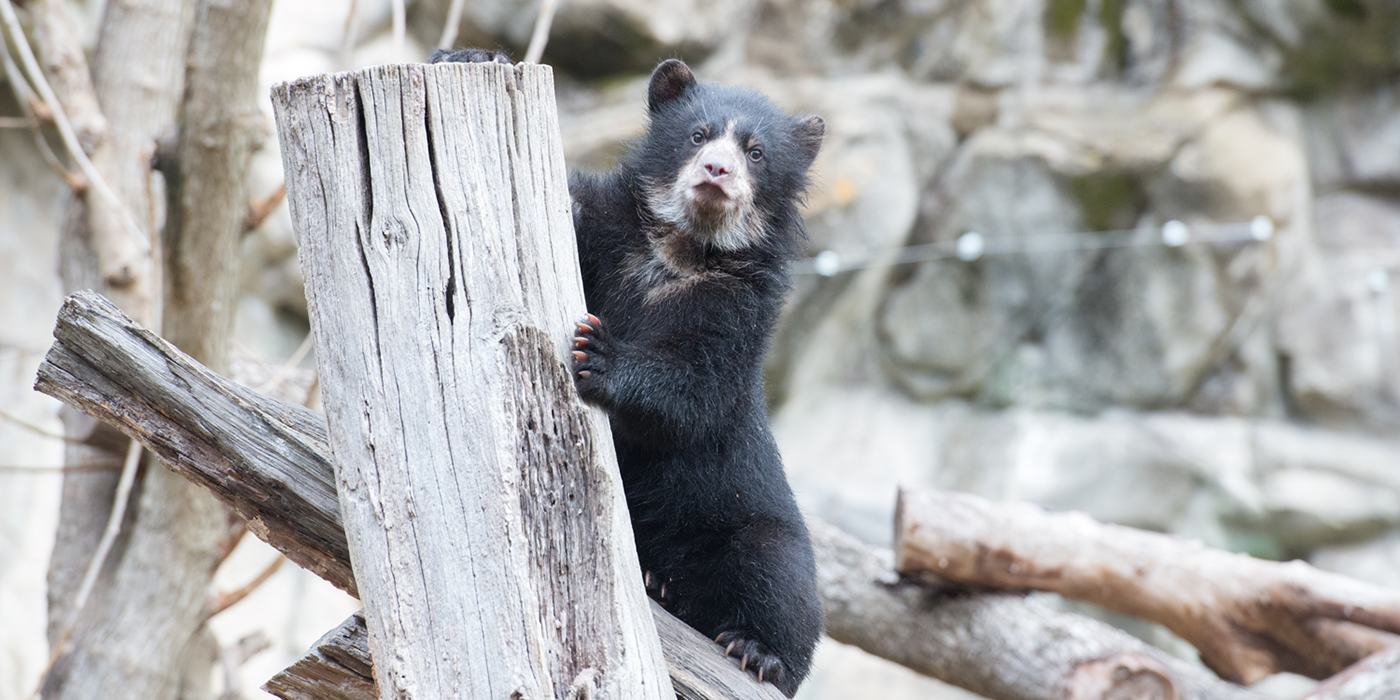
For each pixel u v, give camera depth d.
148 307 6.93
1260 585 7.05
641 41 13.93
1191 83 14.21
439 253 3.51
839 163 13.72
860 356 15.52
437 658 3.34
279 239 13.51
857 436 15.32
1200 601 7.10
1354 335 14.28
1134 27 14.52
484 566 3.36
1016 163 14.19
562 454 3.56
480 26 13.91
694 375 5.23
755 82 14.29
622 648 3.50
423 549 3.39
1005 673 7.09
